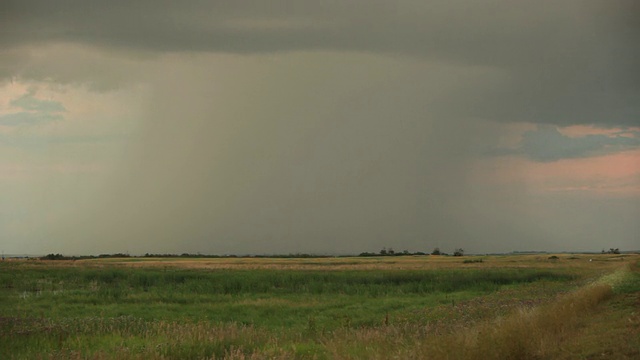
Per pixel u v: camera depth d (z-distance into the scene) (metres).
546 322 15.09
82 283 49.38
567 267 70.50
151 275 51.47
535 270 59.06
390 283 48.06
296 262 104.56
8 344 15.18
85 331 18.11
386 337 14.84
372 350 12.63
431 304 31.86
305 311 29.66
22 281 49.34
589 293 22.42
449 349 11.10
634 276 36.81
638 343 12.98
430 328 16.28
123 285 47.09
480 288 45.66
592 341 13.59
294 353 13.80
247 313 29.06
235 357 13.58
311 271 58.72
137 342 15.77
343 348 13.55
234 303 33.62
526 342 12.67
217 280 46.09
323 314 28.44
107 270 60.53
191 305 32.47
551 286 40.38
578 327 16.17
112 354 13.92
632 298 22.89
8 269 62.94
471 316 20.86
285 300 35.25
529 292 34.59
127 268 68.06
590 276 50.28
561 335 14.40
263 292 42.50
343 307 31.81
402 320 22.23
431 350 11.16
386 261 107.56
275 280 47.50
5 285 46.78
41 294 38.16
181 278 50.59
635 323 15.97
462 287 46.31
